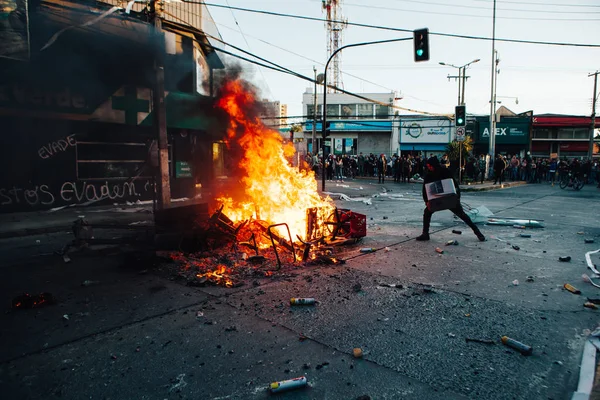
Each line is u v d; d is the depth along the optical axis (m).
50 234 8.05
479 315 3.86
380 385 2.66
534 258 6.08
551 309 4.01
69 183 11.63
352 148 48.12
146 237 6.64
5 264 5.78
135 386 2.66
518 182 25.16
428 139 43.78
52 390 2.61
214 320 3.75
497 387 2.63
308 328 3.57
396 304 4.16
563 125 42.34
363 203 13.77
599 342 3.24
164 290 4.61
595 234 8.00
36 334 3.46
